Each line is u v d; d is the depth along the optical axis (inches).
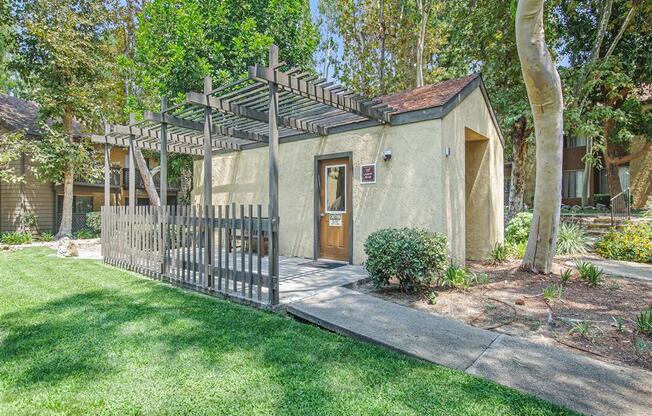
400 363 108.8
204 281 194.1
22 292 192.7
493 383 97.3
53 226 553.0
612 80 391.2
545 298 175.0
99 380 98.6
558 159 213.3
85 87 487.2
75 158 490.9
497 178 321.7
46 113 483.2
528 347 120.6
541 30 192.7
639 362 112.2
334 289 186.2
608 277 222.2
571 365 108.3
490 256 287.7
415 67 565.3
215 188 389.4
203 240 197.6
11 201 517.3
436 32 527.8
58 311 158.1
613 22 429.4
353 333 130.6
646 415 84.0
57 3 466.6
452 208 233.6
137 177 721.0
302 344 122.6
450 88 257.3
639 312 156.6
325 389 93.7
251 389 93.8
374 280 186.9
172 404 87.2
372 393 91.9
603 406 87.5
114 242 282.7
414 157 233.3
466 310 158.9
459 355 113.9
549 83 199.8
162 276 224.2
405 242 179.0
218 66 445.7
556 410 85.0
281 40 505.4
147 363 108.3
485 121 292.2
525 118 406.3
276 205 163.0
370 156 257.3
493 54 414.9
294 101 213.8
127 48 582.9
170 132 305.1
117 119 524.7
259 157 345.1
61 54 462.3
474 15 414.6
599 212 569.9
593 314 154.5
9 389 94.0
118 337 127.9
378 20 568.1
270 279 159.0
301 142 304.5
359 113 222.5
